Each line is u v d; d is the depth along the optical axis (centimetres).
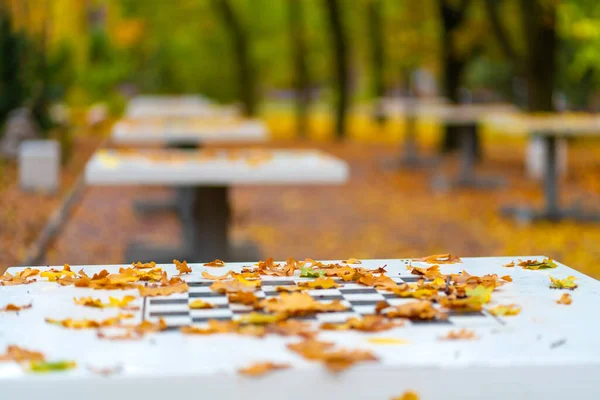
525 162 2034
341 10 2894
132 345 251
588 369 239
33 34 1850
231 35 3042
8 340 256
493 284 322
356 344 252
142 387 226
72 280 332
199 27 3312
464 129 1588
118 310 290
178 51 3750
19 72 1759
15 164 1655
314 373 231
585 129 1113
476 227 1133
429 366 234
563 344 254
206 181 688
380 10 2819
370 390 233
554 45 1644
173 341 255
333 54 3033
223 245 826
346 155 2261
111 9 2909
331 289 324
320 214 1265
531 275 352
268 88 5019
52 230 1040
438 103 2175
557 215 1177
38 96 1773
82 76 2234
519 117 1287
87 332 264
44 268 365
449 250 967
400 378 234
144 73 3947
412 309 280
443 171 1856
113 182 679
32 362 234
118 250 942
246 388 229
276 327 266
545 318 282
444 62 2078
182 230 1019
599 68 1772
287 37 3372
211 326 266
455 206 1338
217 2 2997
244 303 297
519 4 1662
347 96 2906
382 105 2030
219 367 232
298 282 335
